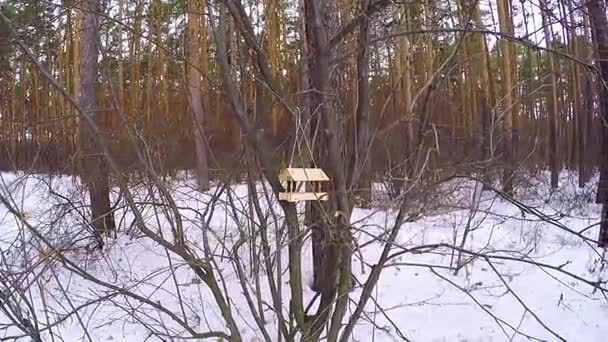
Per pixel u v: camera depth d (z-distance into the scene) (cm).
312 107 336
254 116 334
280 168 322
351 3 364
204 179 379
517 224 823
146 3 406
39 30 366
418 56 429
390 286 638
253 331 484
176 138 390
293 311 342
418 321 551
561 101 1983
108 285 337
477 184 649
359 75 344
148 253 657
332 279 336
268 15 384
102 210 500
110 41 524
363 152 340
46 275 488
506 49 1369
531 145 866
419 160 332
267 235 368
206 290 593
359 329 518
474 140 406
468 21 296
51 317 485
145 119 408
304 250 530
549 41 393
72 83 1619
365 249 728
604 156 797
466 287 591
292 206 326
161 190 340
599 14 666
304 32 353
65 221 629
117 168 347
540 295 616
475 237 774
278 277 343
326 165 315
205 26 511
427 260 715
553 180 1611
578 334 517
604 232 769
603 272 655
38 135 448
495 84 1339
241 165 350
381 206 326
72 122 495
